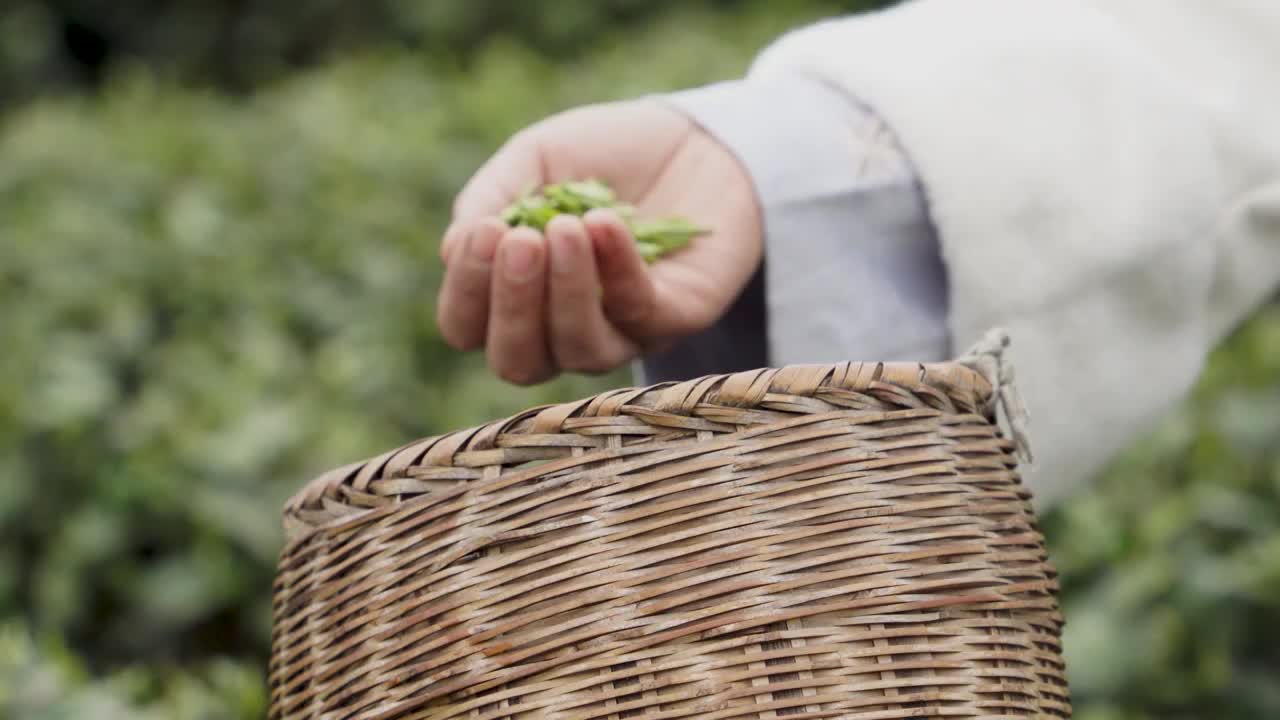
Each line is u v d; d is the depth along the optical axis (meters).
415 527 0.77
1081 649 1.29
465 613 0.76
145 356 1.65
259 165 1.98
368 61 2.56
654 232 0.89
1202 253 0.93
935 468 0.77
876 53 0.93
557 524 0.76
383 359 1.64
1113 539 1.36
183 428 1.50
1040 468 0.93
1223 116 0.93
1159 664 1.28
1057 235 0.91
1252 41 0.96
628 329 0.88
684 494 0.75
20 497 1.49
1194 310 0.94
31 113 2.66
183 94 2.61
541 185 0.91
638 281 0.85
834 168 0.91
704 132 0.92
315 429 1.49
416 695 0.77
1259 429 1.41
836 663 0.75
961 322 0.90
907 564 0.76
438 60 3.21
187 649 1.48
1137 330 0.93
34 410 1.51
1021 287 0.90
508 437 0.77
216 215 1.82
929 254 0.91
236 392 1.53
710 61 2.25
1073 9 0.95
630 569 0.75
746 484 0.76
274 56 3.62
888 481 0.76
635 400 0.76
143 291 1.72
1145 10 0.96
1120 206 0.92
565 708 0.75
